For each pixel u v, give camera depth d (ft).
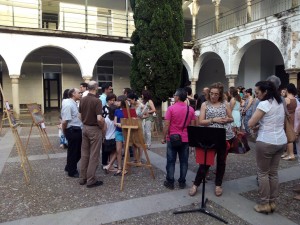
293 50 36.32
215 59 66.85
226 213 13.93
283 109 13.39
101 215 13.62
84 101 17.12
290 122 14.32
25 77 59.26
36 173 20.15
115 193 16.38
